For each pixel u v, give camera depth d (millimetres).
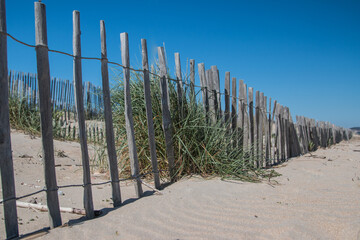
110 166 3205
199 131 4578
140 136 4438
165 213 2953
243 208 3152
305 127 9562
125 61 3566
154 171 3814
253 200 3426
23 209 3115
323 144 11812
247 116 5660
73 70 2877
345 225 2721
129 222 2717
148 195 3604
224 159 4535
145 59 3889
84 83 10922
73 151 6980
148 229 2584
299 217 2908
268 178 4598
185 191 3641
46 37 2588
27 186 3934
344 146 12805
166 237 2447
